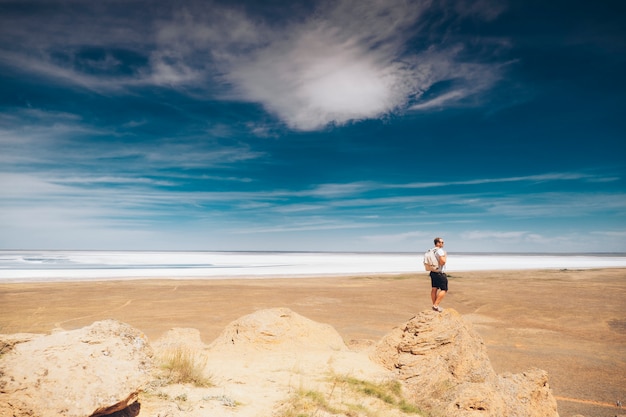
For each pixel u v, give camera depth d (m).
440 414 6.61
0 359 4.06
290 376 7.21
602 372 14.46
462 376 7.71
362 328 21.25
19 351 4.38
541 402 8.11
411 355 8.23
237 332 9.95
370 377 7.59
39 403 3.63
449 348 8.17
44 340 4.80
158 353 7.78
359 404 6.18
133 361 4.81
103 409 3.92
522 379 8.33
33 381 3.81
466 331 8.62
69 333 5.17
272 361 8.30
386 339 9.02
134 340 6.01
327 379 7.20
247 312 24.75
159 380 5.86
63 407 3.68
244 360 8.34
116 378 4.28
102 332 5.56
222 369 7.42
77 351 4.50
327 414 5.54
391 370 8.20
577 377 13.88
